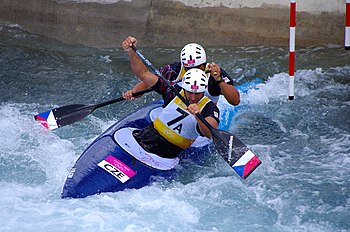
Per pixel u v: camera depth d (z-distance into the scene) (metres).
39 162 22.61
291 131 25.55
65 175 21.69
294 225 19.06
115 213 19.17
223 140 20.53
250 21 33.59
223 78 22.44
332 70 30.84
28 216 18.91
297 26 33.28
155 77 22.52
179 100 21.50
